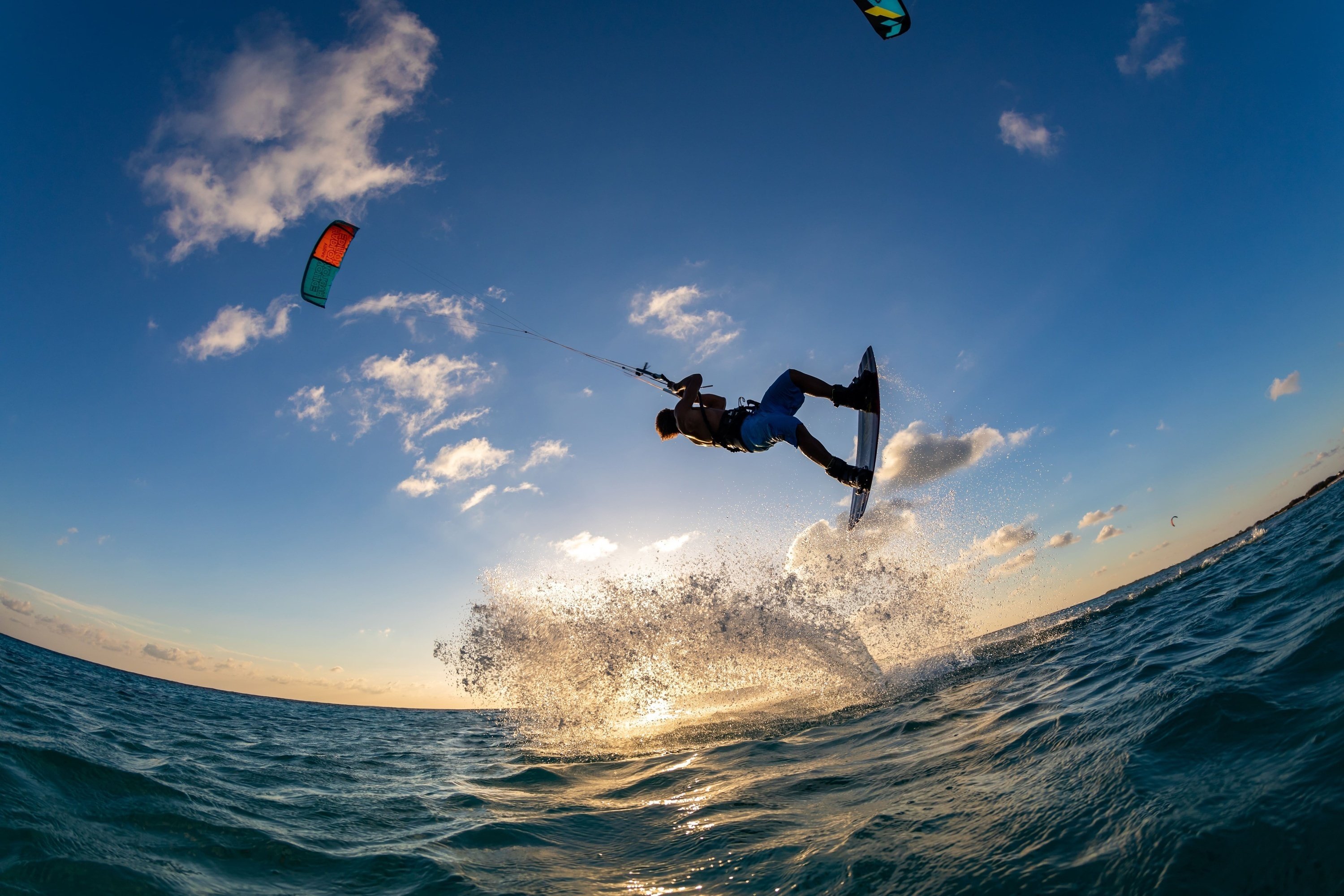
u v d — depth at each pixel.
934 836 2.77
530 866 3.36
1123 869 2.06
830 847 2.95
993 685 6.54
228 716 13.63
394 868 3.36
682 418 5.74
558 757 6.91
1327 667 3.15
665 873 3.09
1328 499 14.17
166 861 3.15
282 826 4.00
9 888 2.59
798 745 5.67
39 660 24.09
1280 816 2.00
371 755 8.23
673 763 5.73
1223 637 4.94
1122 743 3.18
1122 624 8.37
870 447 5.79
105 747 5.61
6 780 3.67
